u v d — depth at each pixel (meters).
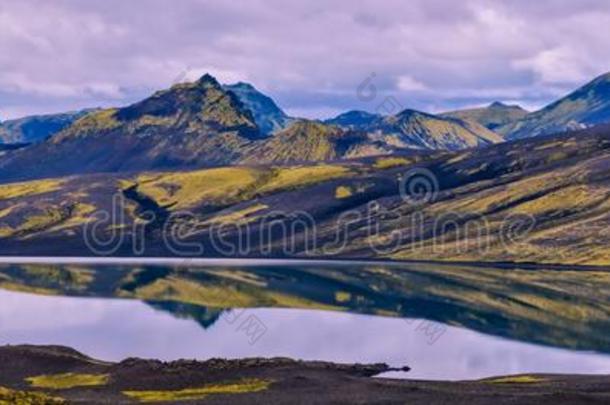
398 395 94.38
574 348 137.75
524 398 88.38
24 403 77.19
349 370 116.44
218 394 97.06
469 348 137.38
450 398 91.00
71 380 106.75
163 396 96.56
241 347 138.88
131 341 145.50
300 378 105.50
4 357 117.69
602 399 86.81
